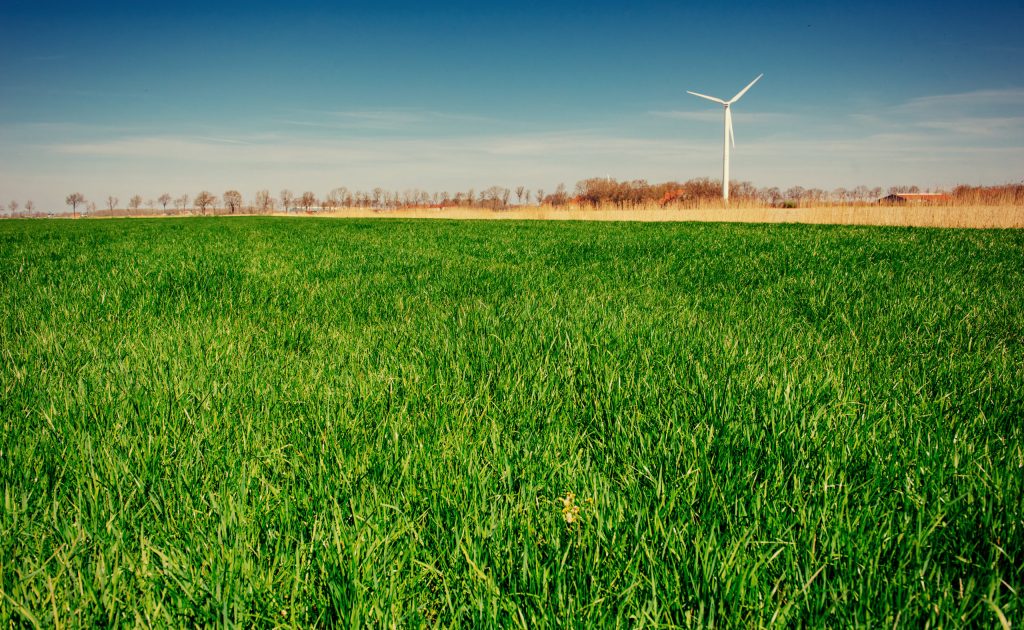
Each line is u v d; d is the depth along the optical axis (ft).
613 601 4.58
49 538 5.34
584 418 8.64
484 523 5.50
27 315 16.05
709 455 7.14
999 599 4.37
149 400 8.91
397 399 9.17
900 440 7.26
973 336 13.96
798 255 34.35
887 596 4.47
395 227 82.99
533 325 14.88
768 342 13.10
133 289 20.84
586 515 5.66
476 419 8.39
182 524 5.55
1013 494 5.81
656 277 25.38
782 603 4.57
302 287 21.81
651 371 10.44
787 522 5.55
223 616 4.31
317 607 4.62
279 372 10.73
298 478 6.56
